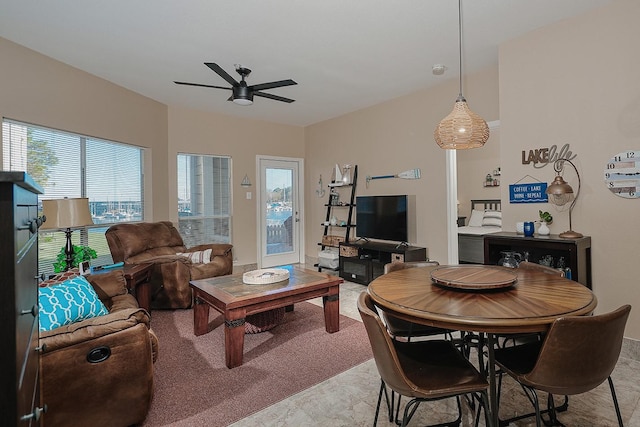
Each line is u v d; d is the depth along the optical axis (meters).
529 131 3.05
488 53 3.45
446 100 4.24
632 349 2.54
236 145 5.84
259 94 3.64
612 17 2.58
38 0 2.50
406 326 2.21
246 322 3.06
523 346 1.78
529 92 3.04
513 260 2.70
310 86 4.38
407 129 4.72
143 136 4.68
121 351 1.69
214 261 4.33
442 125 2.34
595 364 1.34
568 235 2.68
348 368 2.48
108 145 4.25
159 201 4.95
